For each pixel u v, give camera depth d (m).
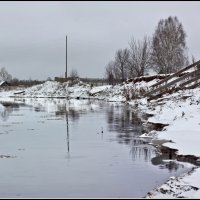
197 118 19.41
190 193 8.87
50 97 80.94
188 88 34.22
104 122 24.98
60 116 30.19
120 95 56.69
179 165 11.90
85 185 9.80
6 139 17.70
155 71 69.56
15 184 9.94
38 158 13.16
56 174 10.91
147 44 69.00
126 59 74.88
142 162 12.36
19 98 79.75
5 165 12.10
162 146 15.04
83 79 98.12
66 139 17.55
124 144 15.94
